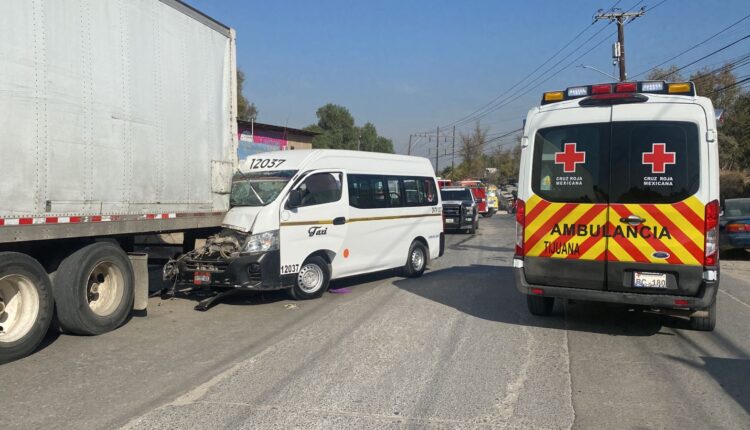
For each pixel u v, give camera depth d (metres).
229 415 4.49
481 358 6.00
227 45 9.33
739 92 42.41
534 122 7.05
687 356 6.11
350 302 8.98
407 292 9.88
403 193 11.29
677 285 6.32
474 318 7.85
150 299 9.20
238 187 9.24
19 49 5.72
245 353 6.17
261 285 8.35
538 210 6.97
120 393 4.97
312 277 9.20
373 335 6.92
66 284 6.52
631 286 6.52
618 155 6.56
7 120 5.61
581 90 6.83
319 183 9.34
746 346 6.50
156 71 7.64
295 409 4.62
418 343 6.57
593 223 6.66
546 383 5.25
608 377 5.43
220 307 8.61
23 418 4.42
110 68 6.87
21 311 5.99
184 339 6.76
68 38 6.28
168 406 4.67
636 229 6.45
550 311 7.99
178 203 8.13
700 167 6.23
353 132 74.56
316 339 6.74
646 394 4.98
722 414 4.55
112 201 6.93
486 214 40.31
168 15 7.88
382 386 5.15
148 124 7.51
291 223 8.78
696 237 6.22
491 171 83.31
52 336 6.85
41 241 6.42
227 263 8.30
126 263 7.34
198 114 8.55
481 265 13.81
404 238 11.21
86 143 6.53
